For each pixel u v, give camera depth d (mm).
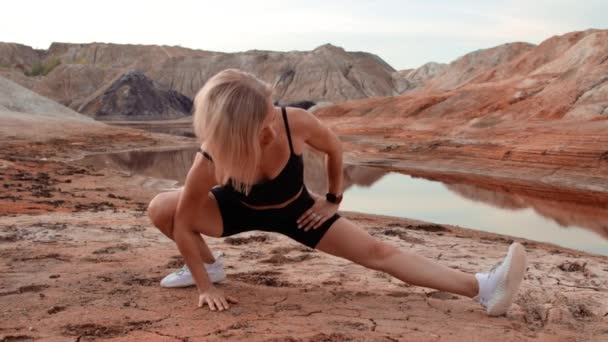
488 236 10859
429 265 3234
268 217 3062
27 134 42969
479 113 50500
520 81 55250
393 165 30922
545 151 26781
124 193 16062
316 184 21859
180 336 2826
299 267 4730
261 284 4012
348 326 3080
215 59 184625
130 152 39844
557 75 54312
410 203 19016
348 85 165500
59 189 15031
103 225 7105
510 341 2928
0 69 169000
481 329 3100
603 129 28656
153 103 145000
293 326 3029
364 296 3758
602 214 16828
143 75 153000
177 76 181375
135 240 5957
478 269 5215
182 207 3109
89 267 4426
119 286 3773
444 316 3344
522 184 23547
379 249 3170
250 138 2457
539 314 3539
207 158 2820
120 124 99750
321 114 70750
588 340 3039
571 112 39938
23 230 6422
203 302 3336
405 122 51719
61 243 5648
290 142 2801
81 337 2814
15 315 3158
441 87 105750
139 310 3242
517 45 108750
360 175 27219
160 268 4398
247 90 2445
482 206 18422
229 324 3016
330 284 4082
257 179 2844
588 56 55781
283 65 176375
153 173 27578
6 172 18234
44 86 164500
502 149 29062
